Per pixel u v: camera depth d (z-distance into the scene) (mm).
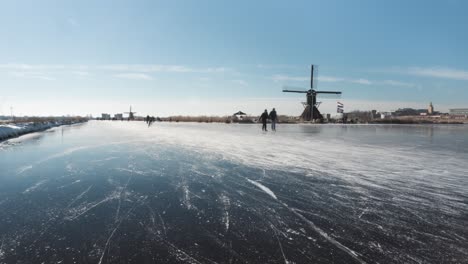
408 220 4273
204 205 5039
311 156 10305
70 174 7559
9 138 19516
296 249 3412
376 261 3131
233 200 5309
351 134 21531
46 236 3809
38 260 3197
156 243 3592
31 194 5758
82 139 18344
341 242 3582
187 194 5691
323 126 37250
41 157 10523
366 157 10023
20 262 3156
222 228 4043
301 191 5844
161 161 9445
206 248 3451
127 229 4020
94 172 7781
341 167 8250
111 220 4355
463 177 6930
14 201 5312
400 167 8180
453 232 3844
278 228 4027
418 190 5832
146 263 3121
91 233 3893
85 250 3420
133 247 3488
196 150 12125
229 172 7684
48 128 36594
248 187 6176
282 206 4957
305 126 36906
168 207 4945
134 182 6664
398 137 18703
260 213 4629
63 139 18453
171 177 7141
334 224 4152
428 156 10172
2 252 3381
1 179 7043
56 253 3352
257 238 3717
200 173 7586
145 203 5160
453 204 4969
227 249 3424
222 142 15422
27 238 3750
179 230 3979
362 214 4535
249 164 8812
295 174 7391
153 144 14672
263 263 3109
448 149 12125
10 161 9680
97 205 5062
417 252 3318
